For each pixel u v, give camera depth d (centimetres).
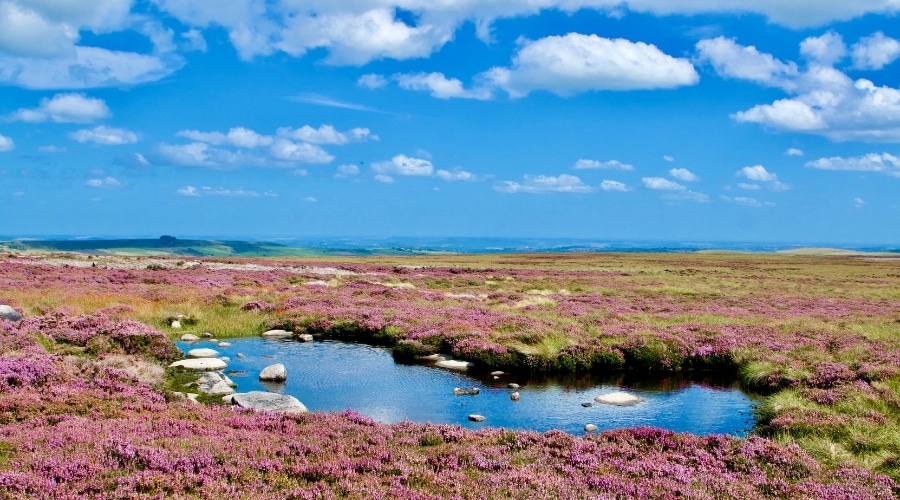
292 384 2019
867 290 5441
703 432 1586
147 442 1080
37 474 880
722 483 1069
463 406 1798
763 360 2267
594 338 2573
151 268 6281
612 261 12212
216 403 1678
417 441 1259
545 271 8044
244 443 1148
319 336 2962
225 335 2952
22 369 1505
